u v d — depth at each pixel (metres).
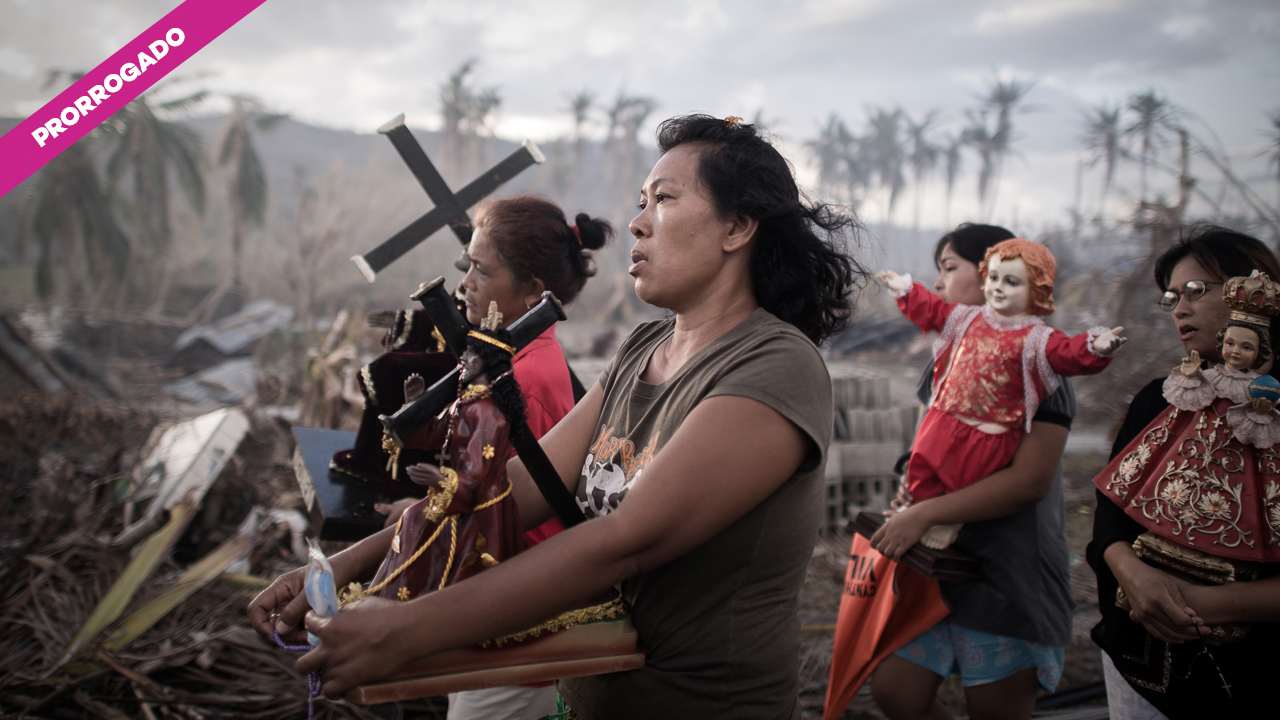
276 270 32.19
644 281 1.37
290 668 3.06
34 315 18.33
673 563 1.27
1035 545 2.26
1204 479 1.56
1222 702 1.59
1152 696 1.67
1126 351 7.54
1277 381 1.48
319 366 6.11
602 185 75.94
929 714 2.38
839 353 20.25
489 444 1.16
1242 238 1.67
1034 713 2.94
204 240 36.44
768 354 1.23
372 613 1.06
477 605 1.07
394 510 2.11
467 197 2.58
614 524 1.12
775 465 1.17
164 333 20.67
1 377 9.60
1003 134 56.72
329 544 4.00
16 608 3.32
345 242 34.09
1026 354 2.25
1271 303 1.52
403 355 2.19
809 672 3.34
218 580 3.63
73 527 4.07
